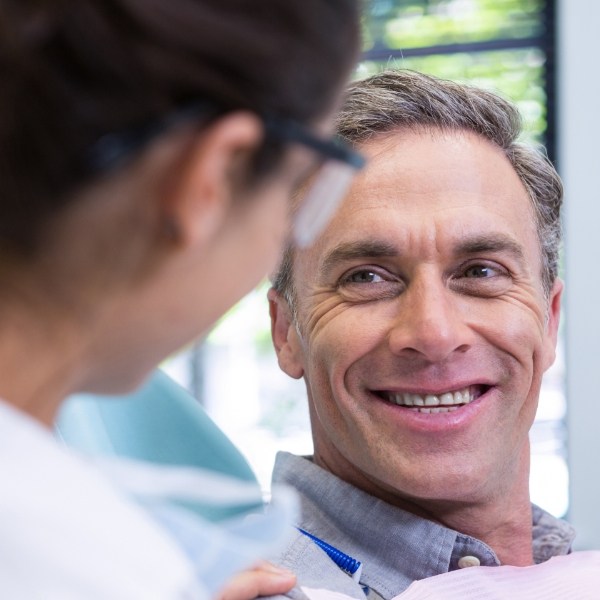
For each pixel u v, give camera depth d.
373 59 3.50
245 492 0.57
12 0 0.50
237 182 0.55
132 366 0.59
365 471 1.27
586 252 3.27
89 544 0.49
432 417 1.24
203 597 0.53
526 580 1.23
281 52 0.54
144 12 0.50
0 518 0.48
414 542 1.25
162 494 0.56
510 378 1.26
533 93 3.46
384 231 1.22
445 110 1.27
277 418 3.47
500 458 1.28
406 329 1.21
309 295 1.30
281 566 1.16
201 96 0.52
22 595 0.47
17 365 0.54
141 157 0.52
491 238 1.24
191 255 0.56
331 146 0.57
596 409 3.26
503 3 3.46
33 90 0.49
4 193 0.51
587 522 3.26
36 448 0.51
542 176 1.33
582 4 3.30
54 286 0.54
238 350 3.46
